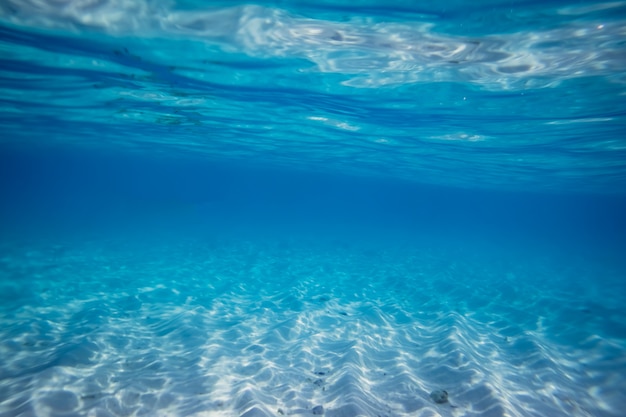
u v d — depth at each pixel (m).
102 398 6.47
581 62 8.27
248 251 25.70
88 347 8.33
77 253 21.70
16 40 8.89
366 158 29.20
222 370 7.75
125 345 8.96
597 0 5.79
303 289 15.88
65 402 6.24
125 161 66.75
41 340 8.97
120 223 40.50
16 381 6.82
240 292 14.92
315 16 7.06
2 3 7.05
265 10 6.96
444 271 22.50
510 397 7.04
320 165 40.22
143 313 11.59
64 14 7.48
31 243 24.27
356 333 10.27
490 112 12.86
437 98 11.88
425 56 8.68
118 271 17.64
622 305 15.29
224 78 11.41
